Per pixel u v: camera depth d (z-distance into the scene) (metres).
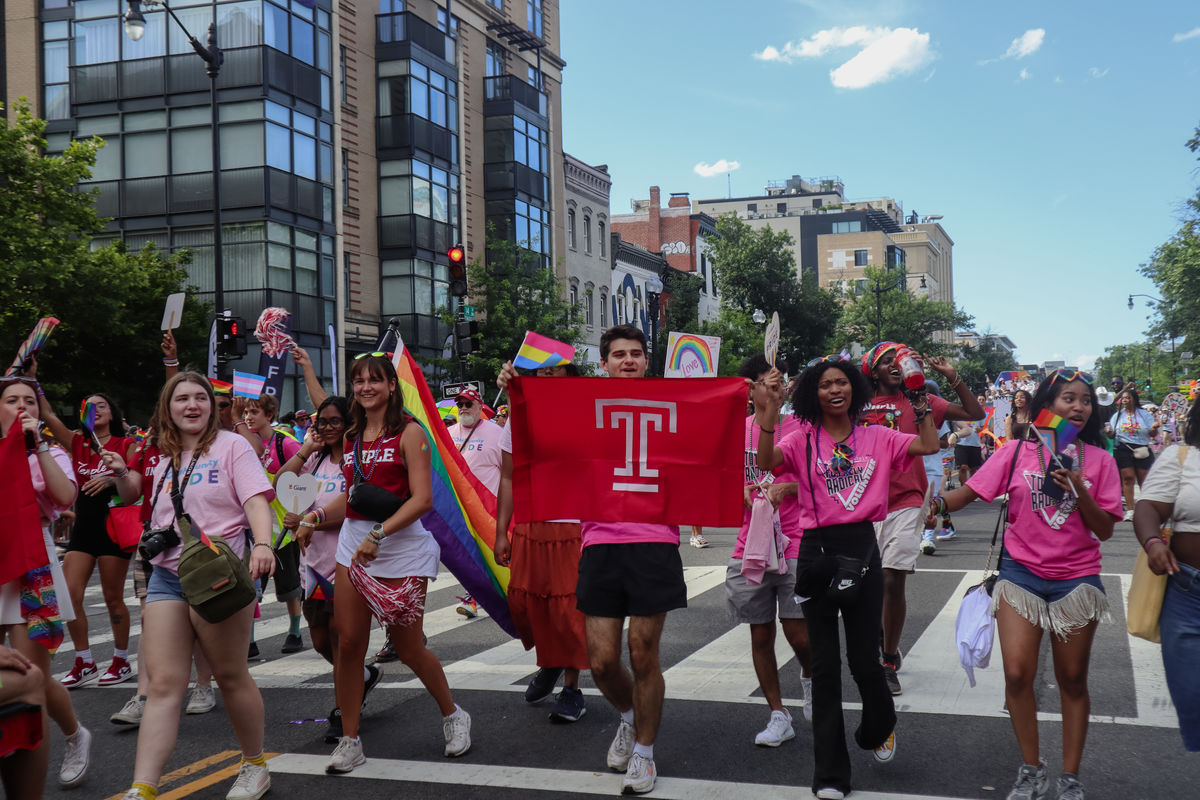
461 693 6.39
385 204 31.59
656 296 34.88
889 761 4.79
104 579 6.95
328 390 28.30
